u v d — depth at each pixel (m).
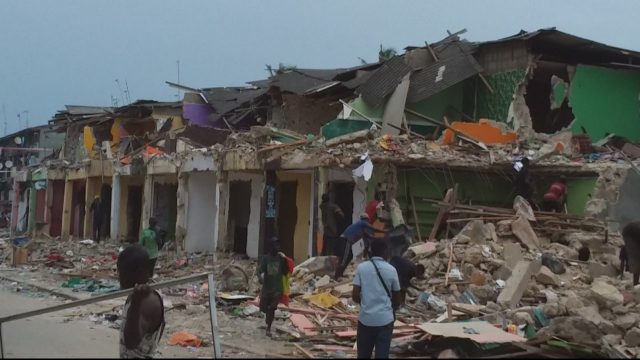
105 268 20.59
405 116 22.84
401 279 10.30
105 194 32.69
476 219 16.67
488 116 23.61
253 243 22.28
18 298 15.33
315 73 28.03
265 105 28.41
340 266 14.77
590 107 23.56
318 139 20.05
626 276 14.06
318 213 18.34
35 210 40.09
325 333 10.83
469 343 8.52
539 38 22.05
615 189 18.02
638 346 9.49
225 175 22.34
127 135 34.91
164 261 22.03
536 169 19.25
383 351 7.51
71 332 10.56
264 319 12.08
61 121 39.03
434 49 24.58
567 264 14.75
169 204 27.64
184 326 11.38
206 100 31.45
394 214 17.28
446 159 18.39
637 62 23.88
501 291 12.75
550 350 8.40
